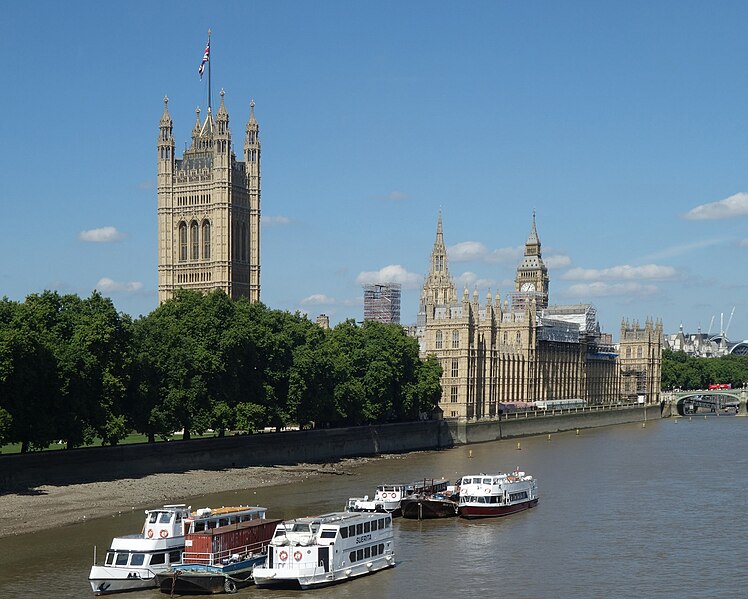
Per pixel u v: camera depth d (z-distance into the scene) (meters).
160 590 104.00
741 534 133.38
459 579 109.25
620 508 154.38
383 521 115.06
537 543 127.38
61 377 152.62
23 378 145.38
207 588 102.81
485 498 144.88
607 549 123.94
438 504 144.12
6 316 159.25
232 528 109.62
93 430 167.75
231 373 191.25
